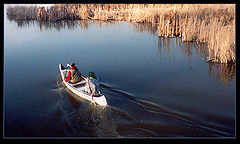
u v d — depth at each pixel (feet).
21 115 20.57
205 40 43.98
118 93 24.36
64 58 35.63
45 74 30.01
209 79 28.07
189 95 23.85
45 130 18.37
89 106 22.22
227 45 32.71
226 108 20.85
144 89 25.29
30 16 70.08
